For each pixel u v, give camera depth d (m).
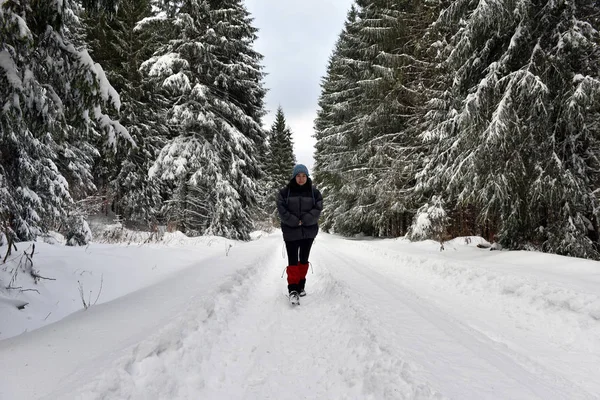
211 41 13.86
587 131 7.53
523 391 2.12
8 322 3.34
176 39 13.86
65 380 2.02
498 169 8.05
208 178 13.80
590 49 7.24
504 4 7.43
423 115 13.80
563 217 7.59
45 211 8.46
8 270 4.18
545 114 7.46
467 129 8.37
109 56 17.69
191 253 8.60
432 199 12.82
